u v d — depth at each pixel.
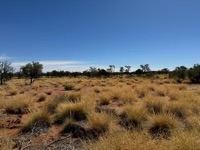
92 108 10.74
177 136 5.34
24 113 12.04
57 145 6.96
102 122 8.10
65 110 9.79
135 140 4.98
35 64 44.47
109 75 75.19
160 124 8.07
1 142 6.24
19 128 8.77
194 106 11.21
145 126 8.40
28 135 8.04
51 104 11.98
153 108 11.12
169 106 11.05
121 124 8.87
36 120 8.98
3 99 15.00
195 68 37.44
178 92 16.70
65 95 14.30
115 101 14.94
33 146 6.80
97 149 5.14
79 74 91.94
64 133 8.22
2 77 40.91
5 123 9.69
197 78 36.25
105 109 11.23
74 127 8.42
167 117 8.29
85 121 9.20
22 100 13.37
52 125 9.16
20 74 69.25
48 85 34.78
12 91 23.22
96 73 74.62
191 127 7.51
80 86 28.73
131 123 8.59
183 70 41.25
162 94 18.58
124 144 4.88
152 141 5.05
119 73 89.25
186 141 4.95
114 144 5.00
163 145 4.94
